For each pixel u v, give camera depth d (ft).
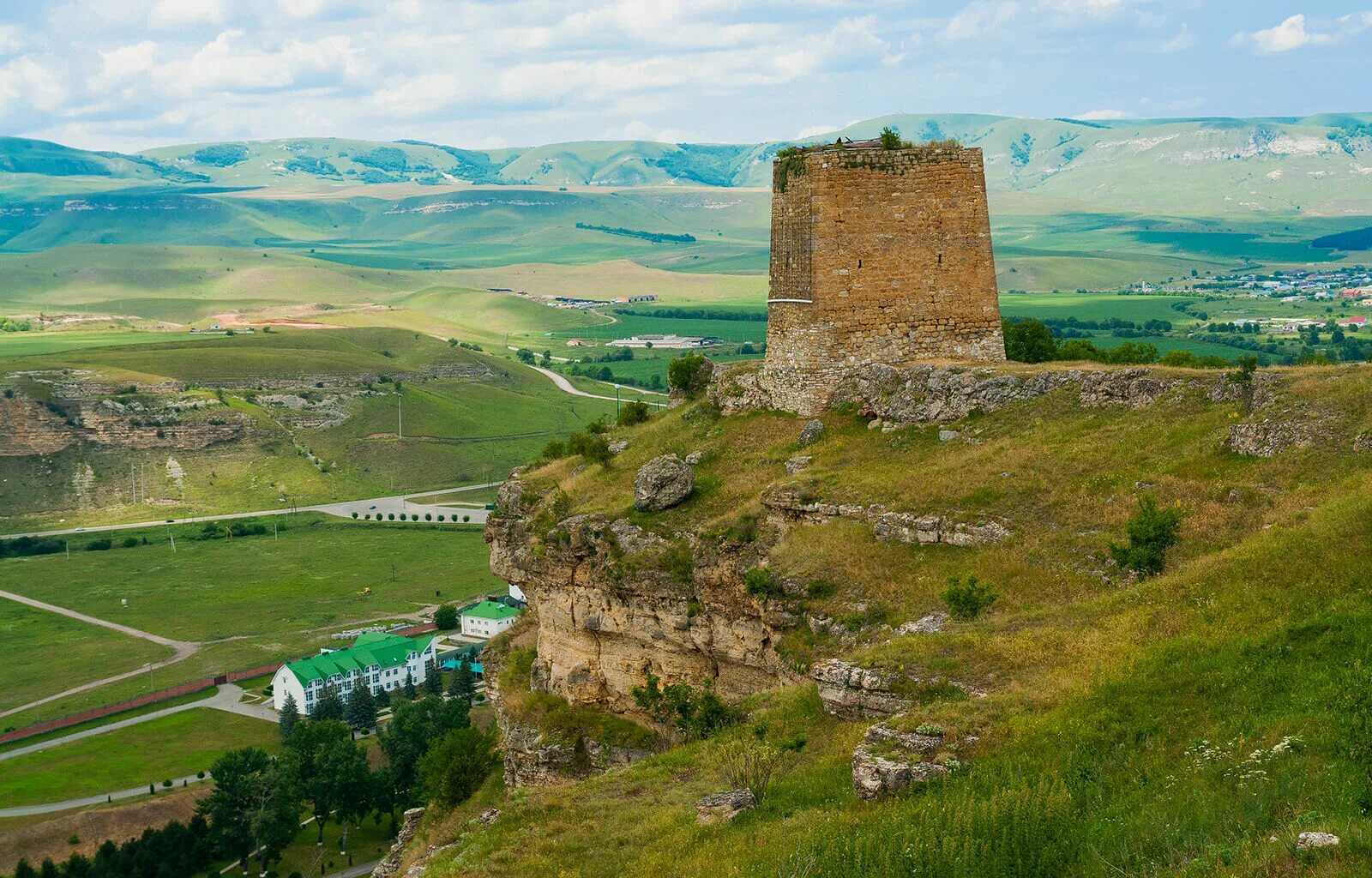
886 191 186.29
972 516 142.31
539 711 184.34
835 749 110.11
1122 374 161.48
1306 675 92.73
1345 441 128.88
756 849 93.97
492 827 114.42
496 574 207.41
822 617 138.41
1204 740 89.45
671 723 156.87
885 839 86.28
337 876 362.12
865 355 188.14
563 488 202.49
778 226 195.52
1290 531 113.80
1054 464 148.25
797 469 175.11
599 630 176.65
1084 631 110.93
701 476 185.26
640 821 107.34
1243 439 137.28
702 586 158.92
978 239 188.55
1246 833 75.56
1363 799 75.61
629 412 240.53
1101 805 85.81
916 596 134.51
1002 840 82.58
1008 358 230.07
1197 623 105.09
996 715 99.96
